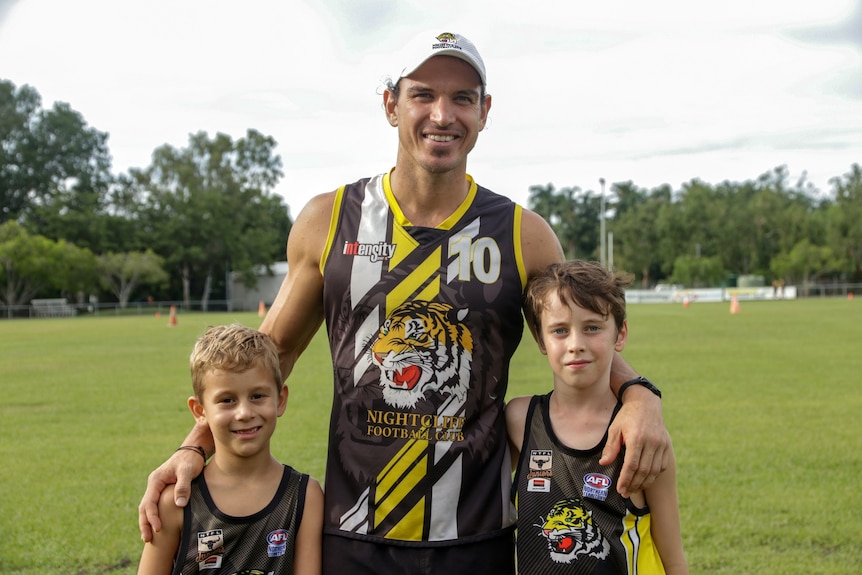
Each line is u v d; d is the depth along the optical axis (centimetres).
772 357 1502
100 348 1992
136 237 6519
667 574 275
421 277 271
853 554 464
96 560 470
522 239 284
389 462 265
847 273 7544
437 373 267
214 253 6756
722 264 7944
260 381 271
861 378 1206
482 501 266
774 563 449
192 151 7000
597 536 267
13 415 962
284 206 8594
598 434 271
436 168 269
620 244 8494
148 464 707
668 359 1471
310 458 691
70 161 6950
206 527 263
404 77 272
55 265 5500
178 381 1279
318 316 308
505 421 287
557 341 272
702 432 805
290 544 268
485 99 293
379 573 261
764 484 612
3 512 562
